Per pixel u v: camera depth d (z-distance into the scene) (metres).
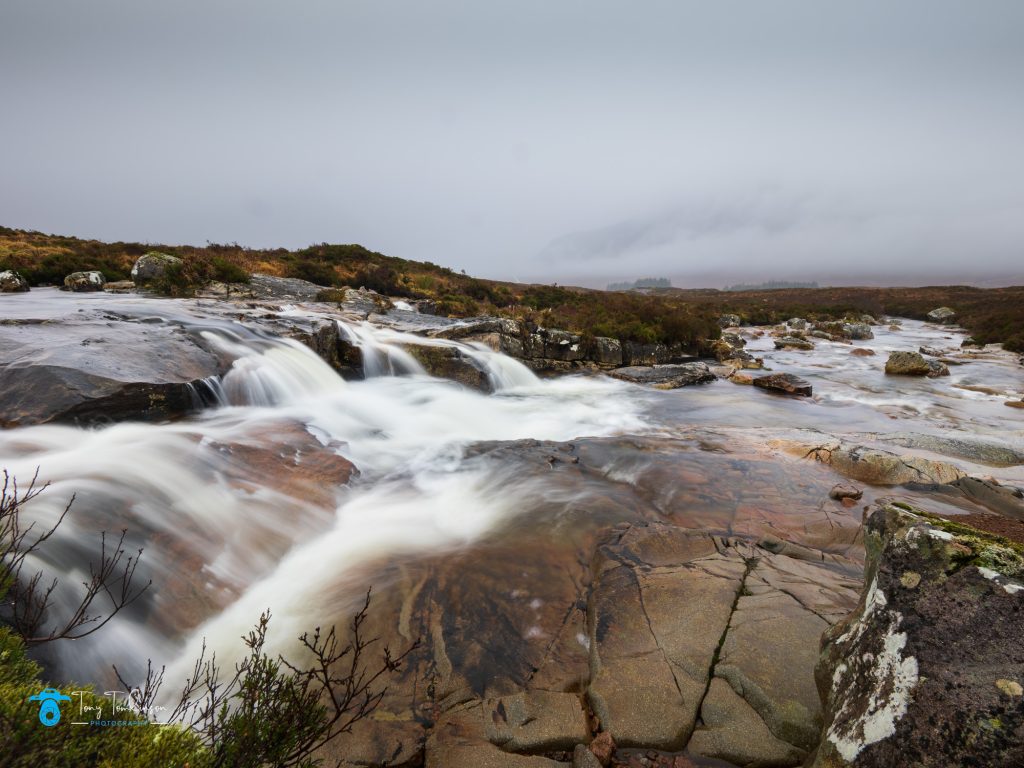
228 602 4.60
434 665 3.84
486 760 3.04
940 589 2.37
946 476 8.02
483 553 5.43
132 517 5.01
